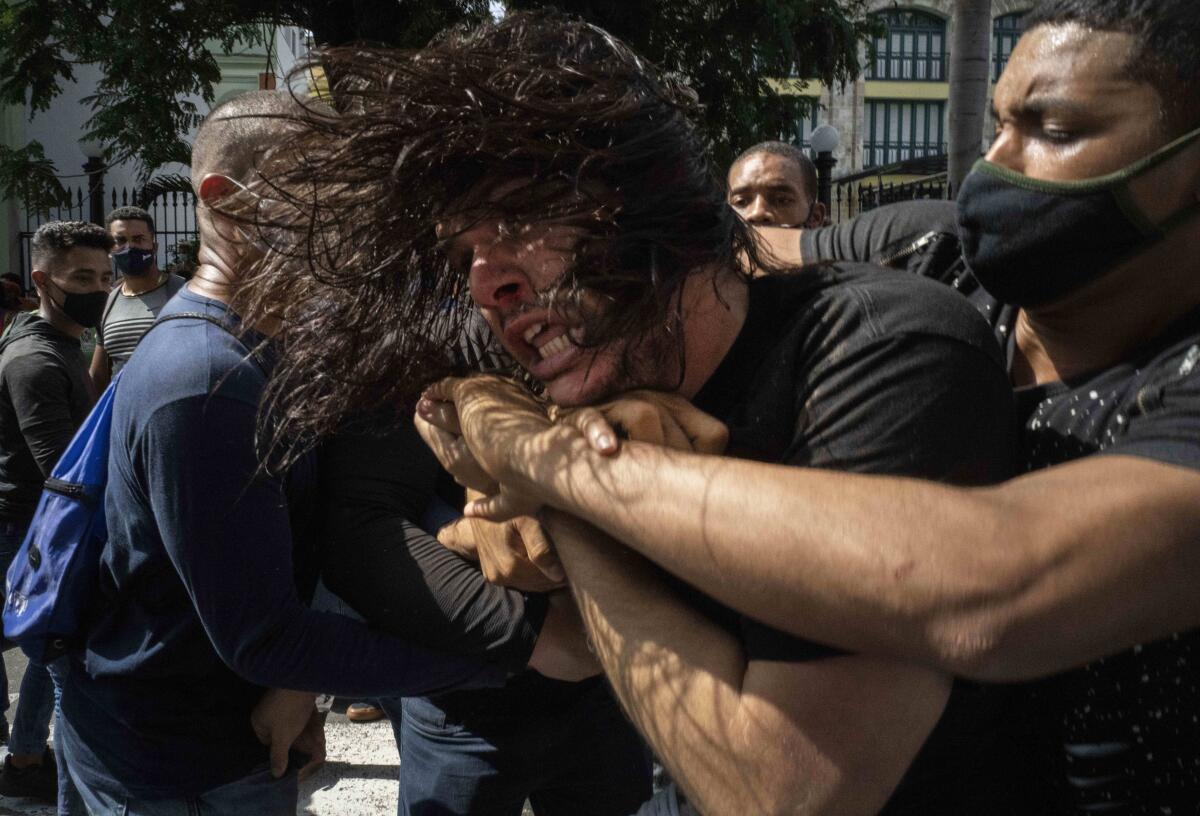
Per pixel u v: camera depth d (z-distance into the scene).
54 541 1.81
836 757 0.97
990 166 1.06
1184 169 0.98
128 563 1.74
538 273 1.15
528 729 2.01
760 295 1.19
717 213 1.16
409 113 1.16
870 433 1.01
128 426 1.65
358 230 1.23
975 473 1.02
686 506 0.97
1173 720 1.01
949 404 1.02
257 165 1.51
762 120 9.34
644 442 1.06
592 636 1.15
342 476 1.75
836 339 1.07
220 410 1.57
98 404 1.89
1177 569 0.85
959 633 0.85
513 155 1.10
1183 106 0.97
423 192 1.17
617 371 1.16
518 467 1.12
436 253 1.28
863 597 0.88
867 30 9.94
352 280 1.27
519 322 1.18
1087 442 1.06
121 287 4.91
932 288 1.11
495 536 1.52
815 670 0.98
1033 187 1.02
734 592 0.94
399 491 1.75
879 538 0.88
